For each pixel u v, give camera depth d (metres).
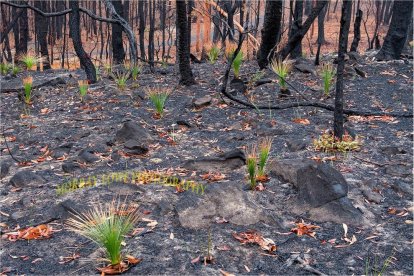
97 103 8.44
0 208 4.16
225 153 4.91
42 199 4.26
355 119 6.66
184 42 8.86
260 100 7.87
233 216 3.69
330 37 27.62
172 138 6.11
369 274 3.02
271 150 5.36
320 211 3.78
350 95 7.98
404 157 5.06
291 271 3.05
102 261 3.18
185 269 3.05
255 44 12.13
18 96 9.23
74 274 3.04
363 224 3.65
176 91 8.71
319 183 3.91
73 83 10.42
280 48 10.71
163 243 3.37
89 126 7.06
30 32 31.34
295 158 4.98
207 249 3.29
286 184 4.34
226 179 4.55
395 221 3.71
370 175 4.57
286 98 7.87
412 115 6.70
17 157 5.73
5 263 3.21
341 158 4.99
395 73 9.29
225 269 3.07
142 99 8.38
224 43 13.89
